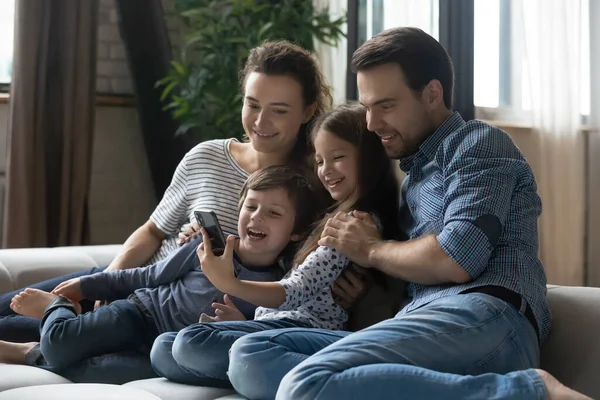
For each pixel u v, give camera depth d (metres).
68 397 1.45
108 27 4.45
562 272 3.84
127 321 1.96
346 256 1.86
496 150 1.72
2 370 1.80
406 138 1.84
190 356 1.69
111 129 4.49
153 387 1.70
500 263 1.68
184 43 4.64
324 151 2.02
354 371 1.40
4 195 4.13
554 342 1.73
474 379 1.40
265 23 4.06
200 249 1.95
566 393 1.37
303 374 1.42
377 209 2.01
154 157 4.43
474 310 1.58
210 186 2.29
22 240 3.93
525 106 3.94
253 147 2.24
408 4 3.78
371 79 1.82
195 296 2.02
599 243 3.91
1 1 4.26
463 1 3.65
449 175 1.74
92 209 4.46
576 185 3.83
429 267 1.67
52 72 4.02
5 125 4.17
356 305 2.00
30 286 2.25
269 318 1.89
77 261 2.48
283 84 2.19
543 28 3.83
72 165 4.07
